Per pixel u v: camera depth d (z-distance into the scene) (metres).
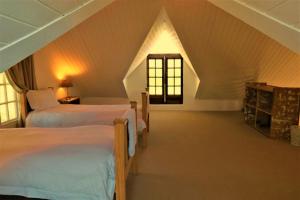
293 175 2.82
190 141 4.14
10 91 4.08
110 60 5.48
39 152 1.94
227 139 4.25
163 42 6.70
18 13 0.92
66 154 1.90
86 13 1.62
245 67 5.41
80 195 1.82
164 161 3.26
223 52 5.05
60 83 5.60
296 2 0.90
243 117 6.07
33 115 3.81
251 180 2.70
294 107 4.11
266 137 4.36
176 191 2.47
